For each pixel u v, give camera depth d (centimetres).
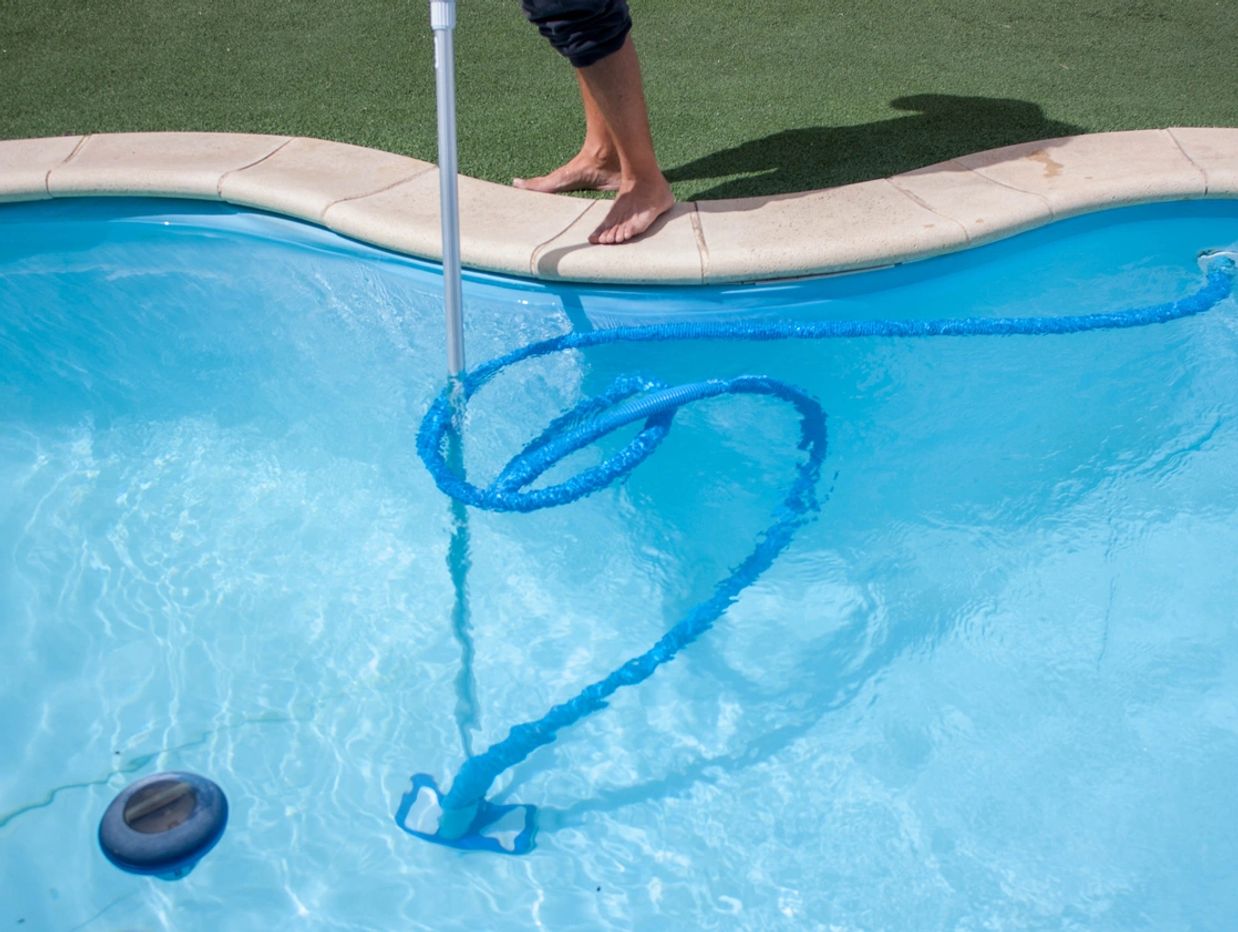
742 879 212
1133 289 369
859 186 381
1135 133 414
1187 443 310
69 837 216
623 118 338
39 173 391
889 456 307
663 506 292
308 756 232
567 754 235
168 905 205
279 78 476
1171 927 203
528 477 297
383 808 223
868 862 215
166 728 237
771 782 229
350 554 278
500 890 210
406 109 449
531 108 449
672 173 400
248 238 400
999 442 311
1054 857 215
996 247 372
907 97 454
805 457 306
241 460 305
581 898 208
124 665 249
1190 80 468
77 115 444
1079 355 342
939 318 357
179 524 285
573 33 316
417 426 318
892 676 252
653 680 250
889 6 548
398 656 254
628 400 325
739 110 445
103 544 279
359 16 536
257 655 253
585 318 354
